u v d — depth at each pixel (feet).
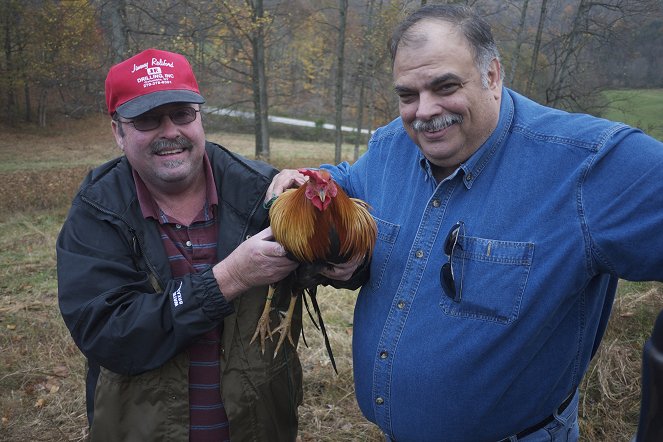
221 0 47.98
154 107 6.59
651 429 3.97
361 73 61.67
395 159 7.52
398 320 6.70
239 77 76.69
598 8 46.80
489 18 43.14
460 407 6.37
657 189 5.32
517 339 6.00
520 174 6.11
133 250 7.08
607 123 5.96
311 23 71.36
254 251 6.40
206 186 7.66
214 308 6.47
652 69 46.06
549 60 51.78
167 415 6.98
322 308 17.72
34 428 12.56
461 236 6.25
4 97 93.66
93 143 88.58
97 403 7.00
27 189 41.27
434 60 5.77
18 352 15.61
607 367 12.82
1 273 22.56
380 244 7.11
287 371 7.96
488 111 6.13
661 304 15.14
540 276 5.83
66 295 6.72
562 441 6.89
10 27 77.56
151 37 51.01
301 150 82.94
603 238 5.57
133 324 6.44
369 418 7.46
